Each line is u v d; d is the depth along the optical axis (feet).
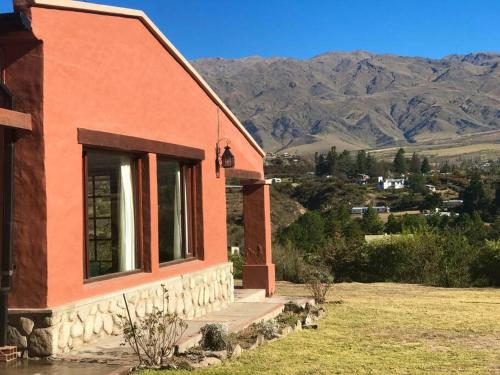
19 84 19.81
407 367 21.50
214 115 34.40
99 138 22.65
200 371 19.49
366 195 249.75
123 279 24.20
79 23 21.89
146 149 26.22
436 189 267.39
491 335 28.27
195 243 32.19
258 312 31.37
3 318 19.29
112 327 22.76
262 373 20.01
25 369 18.16
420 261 64.54
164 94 28.27
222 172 35.32
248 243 43.29
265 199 43.32
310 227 112.98
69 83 21.17
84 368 18.37
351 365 21.68
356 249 67.97
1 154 19.80
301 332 28.86
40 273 19.63
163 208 29.27
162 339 21.18
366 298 44.73
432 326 30.76
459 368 21.44
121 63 24.61
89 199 23.38
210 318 29.30
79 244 21.33
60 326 19.88
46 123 19.84
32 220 19.67
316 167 306.96
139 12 25.59
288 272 64.69
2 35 19.27
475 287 60.23
